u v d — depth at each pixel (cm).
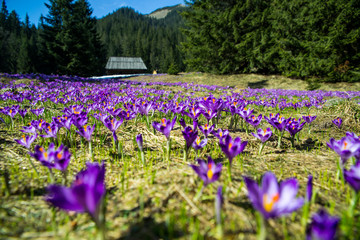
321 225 87
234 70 2672
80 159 246
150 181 181
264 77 2391
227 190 163
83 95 723
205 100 326
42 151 160
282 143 321
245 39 2441
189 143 221
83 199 89
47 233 123
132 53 10438
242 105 388
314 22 1956
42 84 1109
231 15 2406
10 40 5934
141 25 16762
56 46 3494
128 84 1436
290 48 2231
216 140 311
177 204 147
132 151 278
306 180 191
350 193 167
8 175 195
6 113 343
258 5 2462
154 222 130
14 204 150
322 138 353
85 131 231
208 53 2608
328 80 1942
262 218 100
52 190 90
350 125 422
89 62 3650
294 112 629
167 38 10906
